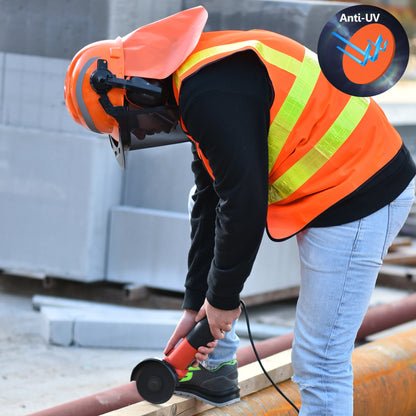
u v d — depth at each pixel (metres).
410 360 5.41
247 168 3.15
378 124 3.60
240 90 3.18
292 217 3.56
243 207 3.21
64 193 8.59
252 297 8.69
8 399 5.85
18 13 8.70
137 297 8.58
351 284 3.58
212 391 4.18
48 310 7.58
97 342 7.36
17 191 8.79
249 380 4.43
